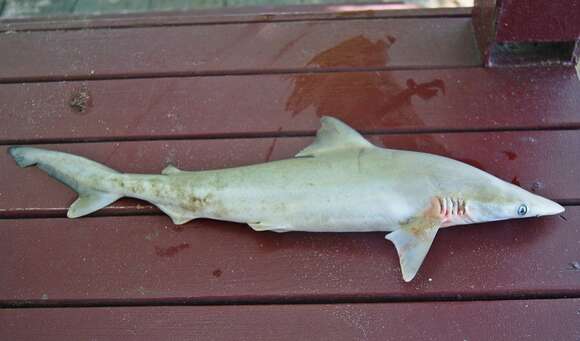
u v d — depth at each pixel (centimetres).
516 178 161
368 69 178
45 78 180
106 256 156
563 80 173
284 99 174
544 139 165
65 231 159
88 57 183
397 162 152
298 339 147
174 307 151
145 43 185
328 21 187
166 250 156
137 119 173
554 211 151
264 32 186
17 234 159
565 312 147
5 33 189
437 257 152
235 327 149
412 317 148
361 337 147
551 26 167
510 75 174
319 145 157
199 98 175
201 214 155
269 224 152
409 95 173
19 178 165
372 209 149
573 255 152
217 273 153
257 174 154
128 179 156
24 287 154
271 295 151
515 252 152
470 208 149
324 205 150
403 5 198
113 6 242
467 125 168
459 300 149
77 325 150
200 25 188
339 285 151
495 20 167
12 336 149
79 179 158
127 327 149
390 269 152
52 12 240
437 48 180
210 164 166
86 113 174
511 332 146
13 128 173
